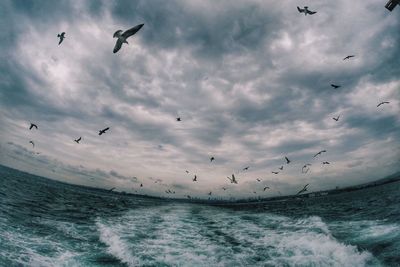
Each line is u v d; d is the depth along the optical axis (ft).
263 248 39.60
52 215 56.90
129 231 50.16
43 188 147.33
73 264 28.53
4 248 28.63
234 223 68.33
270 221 71.41
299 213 91.56
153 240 43.75
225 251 37.73
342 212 83.71
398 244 34.96
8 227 38.01
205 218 80.28
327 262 31.81
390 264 29.48
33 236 36.45
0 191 76.84
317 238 42.98
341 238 42.50
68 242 36.63
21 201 68.13
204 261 32.86
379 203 102.58
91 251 33.88
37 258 28.09
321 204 145.79
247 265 31.76
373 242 37.93
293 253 36.04
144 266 30.12
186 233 52.11
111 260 31.19
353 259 31.99
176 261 32.42
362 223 54.85
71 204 87.30
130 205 125.08
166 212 96.02
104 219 62.49
